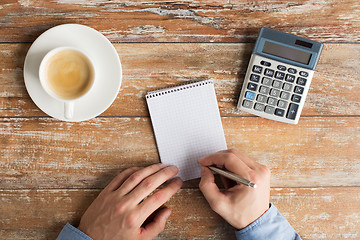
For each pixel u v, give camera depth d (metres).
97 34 0.56
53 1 0.61
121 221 0.58
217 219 0.66
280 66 0.61
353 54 0.64
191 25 0.63
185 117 0.64
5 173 0.64
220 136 0.65
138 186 0.60
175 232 0.66
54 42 0.57
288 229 0.60
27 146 0.64
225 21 0.63
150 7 0.62
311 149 0.66
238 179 0.54
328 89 0.65
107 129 0.64
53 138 0.64
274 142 0.66
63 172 0.64
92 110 0.58
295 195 0.66
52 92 0.55
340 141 0.66
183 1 0.62
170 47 0.63
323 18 0.63
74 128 0.64
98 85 0.58
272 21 0.63
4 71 0.62
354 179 0.67
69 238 0.59
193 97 0.64
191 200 0.66
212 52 0.63
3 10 0.60
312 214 0.67
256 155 0.66
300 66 0.61
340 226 0.67
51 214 0.65
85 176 0.65
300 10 0.63
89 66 0.57
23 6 0.61
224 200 0.57
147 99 0.63
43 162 0.64
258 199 0.57
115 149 0.65
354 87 0.65
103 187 0.65
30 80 0.58
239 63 0.64
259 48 0.61
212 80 0.63
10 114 0.63
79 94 0.58
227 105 0.65
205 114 0.64
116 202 0.59
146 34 0.62
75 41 0.57
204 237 0.66
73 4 0.61
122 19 0.62
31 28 0.61
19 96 0.63
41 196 0.65
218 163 0.59
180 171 0.65
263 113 0.62
